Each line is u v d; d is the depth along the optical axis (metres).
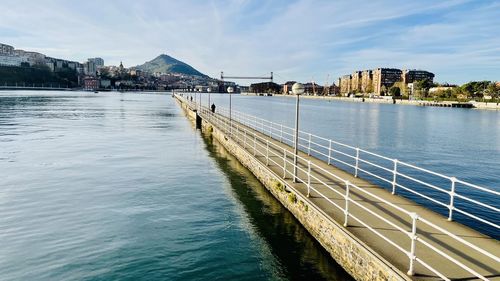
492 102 164.00
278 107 153.50
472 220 19.59
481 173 32.03
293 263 12.80
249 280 11.86
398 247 9.07
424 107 177.75
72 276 12.03
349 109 152.12
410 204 13.79
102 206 18.97
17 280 11.80
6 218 17.14
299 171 19.77
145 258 13.28
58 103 124.56
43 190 21.73
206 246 14.29
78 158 31.56
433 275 8.54
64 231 15.66
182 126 59.72
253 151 26.38
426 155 41.06
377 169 32.16
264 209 18.23
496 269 8.77
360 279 10.48
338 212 12.95
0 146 37.53
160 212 18.14
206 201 19.84
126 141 42.12
